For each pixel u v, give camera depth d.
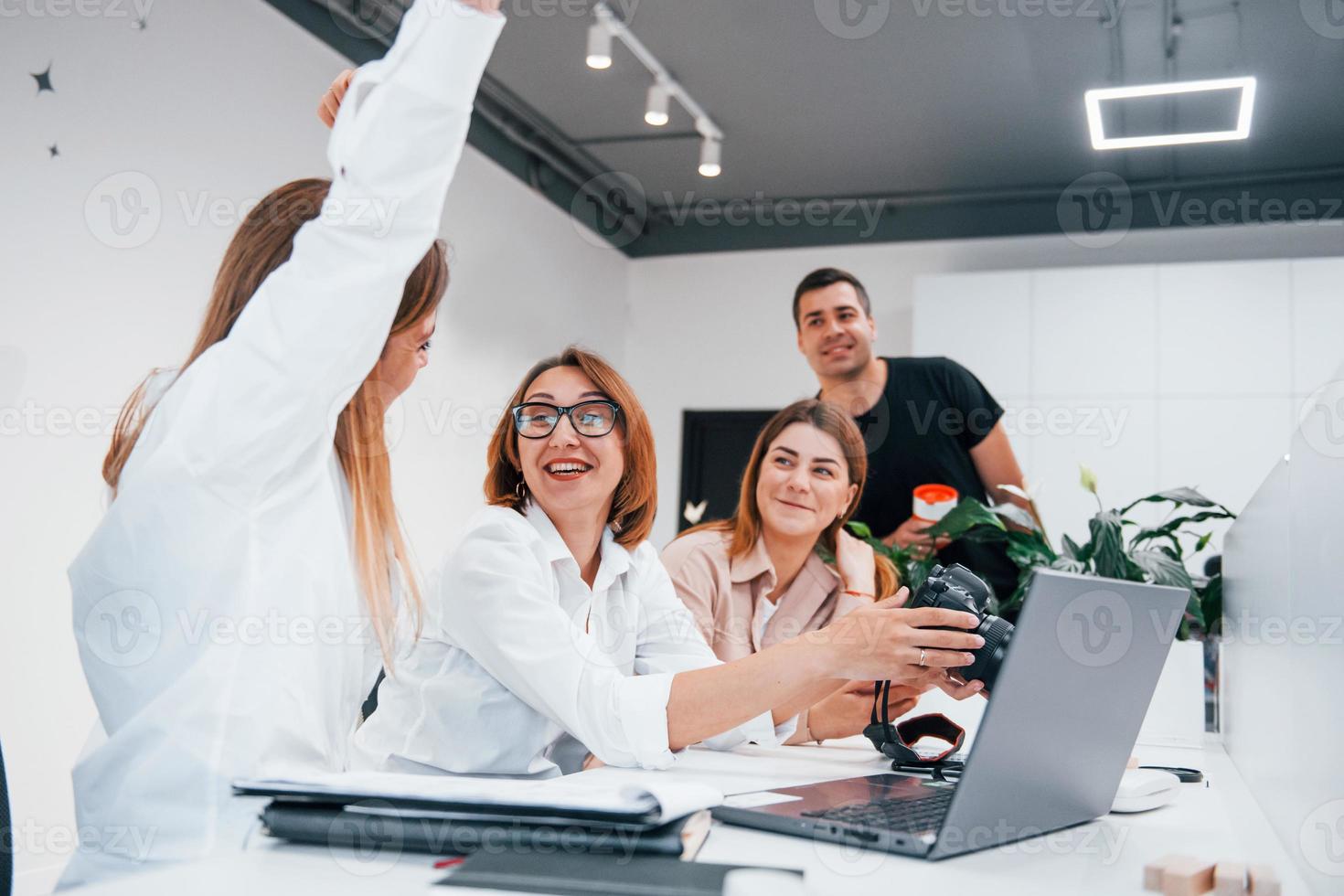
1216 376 4.42
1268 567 1.08
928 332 4.77
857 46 3.78
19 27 2.60
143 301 2.91
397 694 1.34
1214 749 1.73
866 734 1.22
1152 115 4.20
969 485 4.21
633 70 4.02
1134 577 2.24
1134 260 4.88
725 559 2.35
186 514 0.91
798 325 4.40
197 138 3.11
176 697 0.89
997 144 4.55
